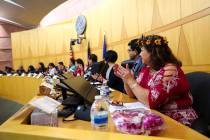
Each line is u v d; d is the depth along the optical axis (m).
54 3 9.00
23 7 9.50
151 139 0.90
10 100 6.74
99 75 3.39
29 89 5.89
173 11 3.30
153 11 4.00
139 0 4.55
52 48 10.06
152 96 1.70
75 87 1.66
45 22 11.30
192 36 2.83
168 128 1.24
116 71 2.03
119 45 5.58
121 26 5.43
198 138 1.09
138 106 1.72
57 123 1.33
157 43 1.84
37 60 11.10
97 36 6.77
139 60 2.80
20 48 11.98
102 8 6.38
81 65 5.76
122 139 0.90
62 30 9.33
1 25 13.27
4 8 9.66
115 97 2.24
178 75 1.72
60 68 7.52
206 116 1.61
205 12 2.57
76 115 1.49
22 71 9.43
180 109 1.71
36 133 0.99
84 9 7.59
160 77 1.72
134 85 1.91
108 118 1.42
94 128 1.25
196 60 2.76
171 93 1.68
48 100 1.45
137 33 4.71
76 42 8.00
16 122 1.20
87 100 1.58
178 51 3.17
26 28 14.27
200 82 1.75
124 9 5.24
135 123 1.12
